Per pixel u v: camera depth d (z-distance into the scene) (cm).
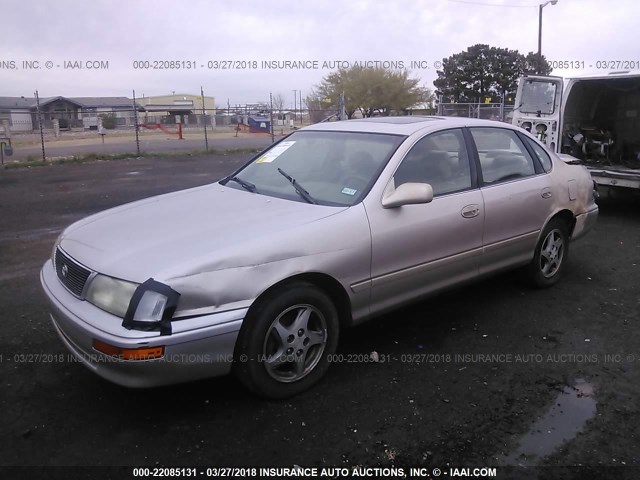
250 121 3653
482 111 2827
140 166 1680
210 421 309
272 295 314
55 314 325
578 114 972
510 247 459
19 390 339
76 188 1193
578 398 333
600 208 932
